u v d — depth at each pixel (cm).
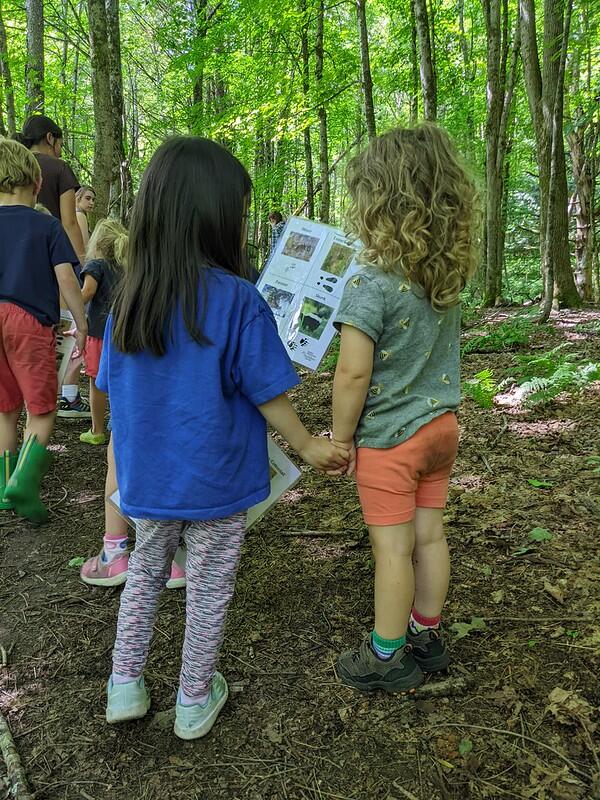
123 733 185
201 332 161
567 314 880
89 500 362
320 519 319
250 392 167
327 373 672
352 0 1088
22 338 324
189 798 162
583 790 155
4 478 350
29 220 329
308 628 229
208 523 175
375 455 184
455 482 348
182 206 162
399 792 160
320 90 1120
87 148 2055
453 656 209
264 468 180
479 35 1505
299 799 160
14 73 1328
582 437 402
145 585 185
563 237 942
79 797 163
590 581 242
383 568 187
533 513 302
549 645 210
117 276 424
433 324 181
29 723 189
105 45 768
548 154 915
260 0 1139
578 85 1111
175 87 1702
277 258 244
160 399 166
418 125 182
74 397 541
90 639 231
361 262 183
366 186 177
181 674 183
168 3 1512
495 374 579
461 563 264
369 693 196
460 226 175
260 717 188
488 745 172
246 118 1133
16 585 271
